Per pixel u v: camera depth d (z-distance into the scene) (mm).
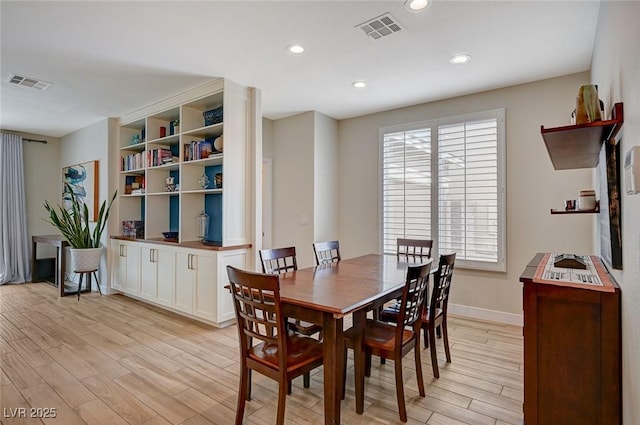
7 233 5656
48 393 2344
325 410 1852
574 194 3383
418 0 2242
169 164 4328
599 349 1572
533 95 3592
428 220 4234
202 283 3729
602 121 1523
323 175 4832
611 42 1828
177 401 2256
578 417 1611
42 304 4508
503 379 2529
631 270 1316
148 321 3844
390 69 3324
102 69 3352
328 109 4613
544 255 2709
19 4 2297
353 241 4941
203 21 2506
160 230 4727
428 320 2564
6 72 3416
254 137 3893
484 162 3850
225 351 3045
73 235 4855
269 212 5137
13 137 5766
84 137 5598
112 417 2078
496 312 3781
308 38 2752
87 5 2311
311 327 2676
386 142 4629
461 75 3449
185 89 3916
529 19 2443
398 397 2041
